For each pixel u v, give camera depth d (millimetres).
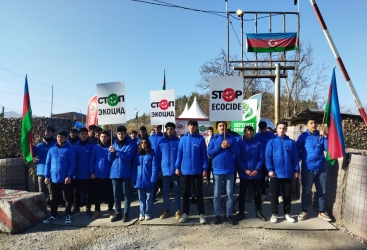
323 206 5730
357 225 4938
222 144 5492
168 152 6000
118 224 5730
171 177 6129
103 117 6395
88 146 6527
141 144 5883
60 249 4668
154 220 5848
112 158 5977
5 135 8219
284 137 5742
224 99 5844
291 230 5238
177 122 16109
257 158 5805
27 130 7023
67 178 5914
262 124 7000
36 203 5918
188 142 5719
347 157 5445
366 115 6008
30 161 7422
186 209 5727
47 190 6965
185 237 4969
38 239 5102
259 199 5840
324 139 5777
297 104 26234
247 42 12039
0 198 5664
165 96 6711
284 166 5594
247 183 5828
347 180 5352
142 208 5961
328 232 5137
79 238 5090
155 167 5848
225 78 5824
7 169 7594
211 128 9344
